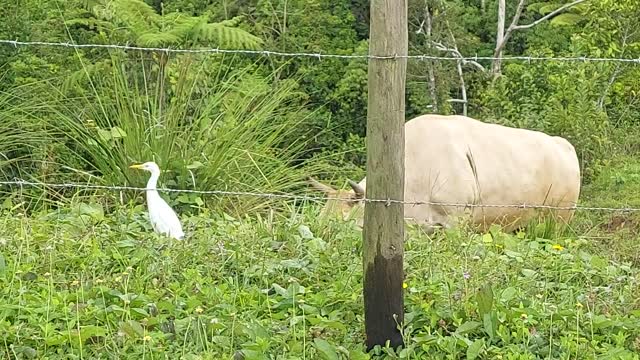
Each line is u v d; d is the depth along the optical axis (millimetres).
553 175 10023
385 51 5074
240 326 5320
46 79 11391
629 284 6551
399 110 5145
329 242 7285
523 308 5695
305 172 10508
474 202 9359
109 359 5059
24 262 6320
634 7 14969
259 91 10922
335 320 5559
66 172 10359
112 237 6996
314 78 16391
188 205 9383
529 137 10031
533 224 9469
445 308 5719
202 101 10930
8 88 11406
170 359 5109
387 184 5188
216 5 17719
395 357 5172
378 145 5160
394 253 5250
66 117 10344
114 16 13367
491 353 5230
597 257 7180
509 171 9719
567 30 19031
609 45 15055
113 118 10422
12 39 11836
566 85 13938
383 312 5297
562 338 5367
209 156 9805
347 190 9438
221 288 6008
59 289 5965
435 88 16828
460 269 6445
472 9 19656
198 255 6582
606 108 15719
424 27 17844
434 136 9539
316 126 15469
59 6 14070
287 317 5703
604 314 6016
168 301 5684
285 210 9148
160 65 11094
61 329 5340
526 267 6895
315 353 5203
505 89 14547
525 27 17562
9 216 7336
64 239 6723
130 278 6082
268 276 6371
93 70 11883
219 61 13844
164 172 9523
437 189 9312
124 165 9586
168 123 9930
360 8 18234
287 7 17469
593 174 13305
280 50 16656
